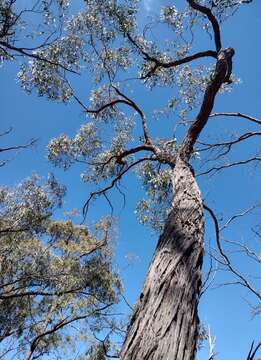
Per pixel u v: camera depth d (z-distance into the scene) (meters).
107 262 13.21
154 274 3.03
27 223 11.38
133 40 8.31
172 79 8.63
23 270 12.12
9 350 12.38
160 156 6.48
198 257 3.35
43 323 12.50
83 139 9.41
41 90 8.15
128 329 2.78
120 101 7.72
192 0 6.07
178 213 3.80
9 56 5.63
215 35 6.11
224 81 6.11
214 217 5.76
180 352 2.50
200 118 5.41
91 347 11.21
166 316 2.67
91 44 8.33
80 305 12.13
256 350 3.05
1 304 12.45
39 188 11.48
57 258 12.62
